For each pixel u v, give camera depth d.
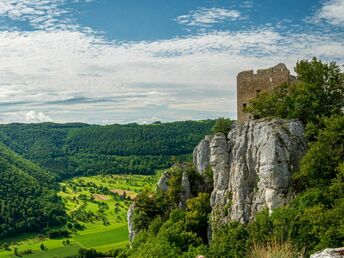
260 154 57.22
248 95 72.19
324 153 50.28
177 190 78.81
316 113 58.41
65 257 176.12
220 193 65.69
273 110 64.12
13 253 180.38
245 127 63.25
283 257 22.50
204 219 68.44
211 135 79.12
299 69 61.06
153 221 77.06
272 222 45.91
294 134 56.44
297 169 54.91
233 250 47.03
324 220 40.47
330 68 60.00
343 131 49.53
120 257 79.50
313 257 17.31
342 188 45.09
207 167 78.19
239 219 57.88
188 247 60.66
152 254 57.91
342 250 17.14
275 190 54.00
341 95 59.16
